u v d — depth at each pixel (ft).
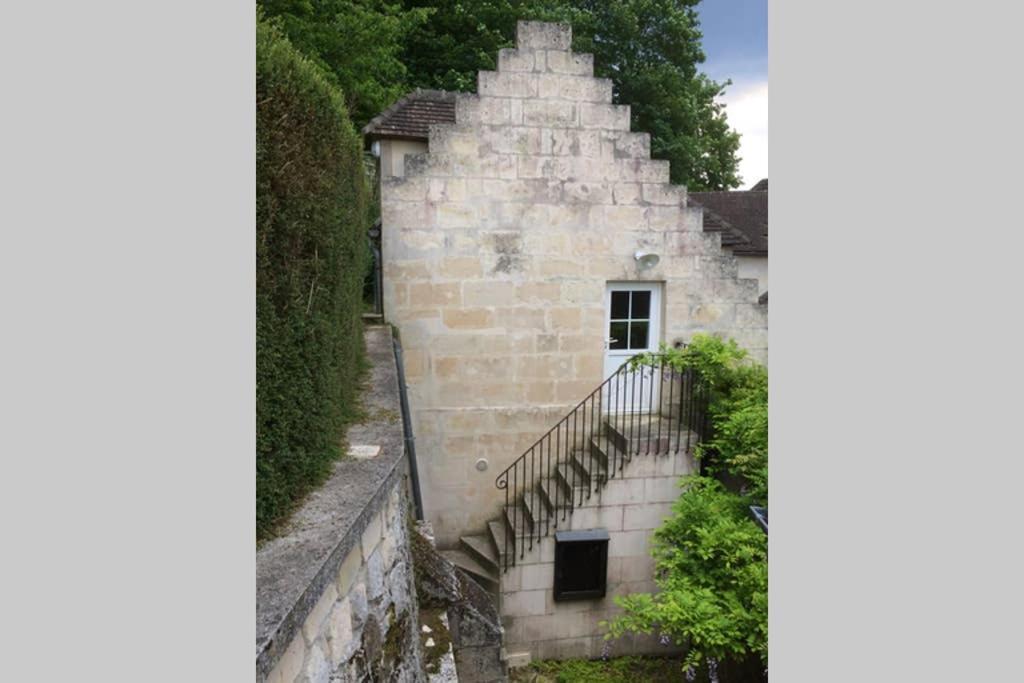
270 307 7.00
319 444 8.75
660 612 14.53
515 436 19.92
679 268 20.03
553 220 19.11
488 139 18.45
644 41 49.03
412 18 35.73
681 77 50.29
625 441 18.25
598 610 18.94
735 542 15.06
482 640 13.94
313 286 8.59
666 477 18.63
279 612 5.32
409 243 18.60
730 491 18.30
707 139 62.13
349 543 7.05
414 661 10.49
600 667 18.56
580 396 20.07
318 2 30.76
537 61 18.33
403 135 20.76
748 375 19.02
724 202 34.01
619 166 19.22
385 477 8.71
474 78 39.14
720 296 20.34
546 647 18.84
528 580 18.57
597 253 19.51
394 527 10.30
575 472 19.45
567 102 18.66
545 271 19.30
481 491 19.98
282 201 7.38
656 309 20.47
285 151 7.35
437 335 19.11
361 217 14.17
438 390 19.35
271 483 7.00
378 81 34.71
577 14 43.68
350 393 12.10
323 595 6.81
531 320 19.44
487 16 40.91
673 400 20.84
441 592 13.79
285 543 6.65
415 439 19.42
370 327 18.63
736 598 14.87
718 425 17.94
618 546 18.72
